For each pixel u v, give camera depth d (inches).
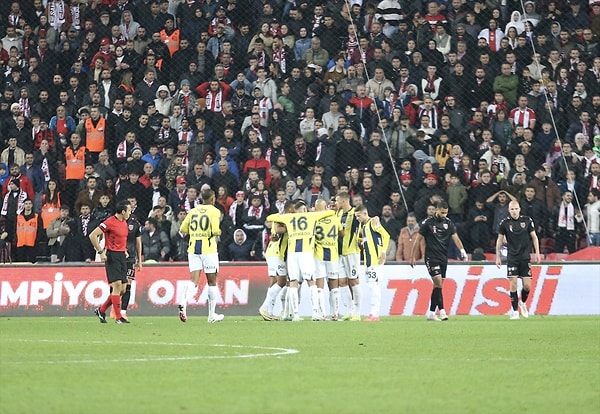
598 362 1273.4
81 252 2800.2
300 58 3218.5
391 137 2979.8
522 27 3253.0
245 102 3093.0
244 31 3245.6
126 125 3048.7
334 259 2364.7
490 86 3120.1
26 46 3334.2
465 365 1222.3
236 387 980.6
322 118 3031.5
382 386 1002.7
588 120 3078.2
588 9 3334.2
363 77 3152.1
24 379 1032.2
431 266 2324.1
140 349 1424.7
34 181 2999.5
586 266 2714.1
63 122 3122.5
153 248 2837.1
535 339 1676.9
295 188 2903.5
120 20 3351.4
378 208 2859.3
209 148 3002.0
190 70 3184.1
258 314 2704.2
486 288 2701.8
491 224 2869.1
